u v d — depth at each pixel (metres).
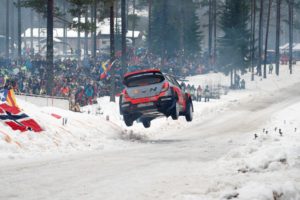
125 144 31.86
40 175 15.52
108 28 164.25
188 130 48.31
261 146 22.34
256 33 186.88
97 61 83.25
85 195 12.29
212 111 67.88
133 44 144.00
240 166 16.50
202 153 23.91
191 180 14.32
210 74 118.38
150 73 33.22
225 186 12.74
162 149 26.83
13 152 22.72
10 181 14.32
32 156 22.17
